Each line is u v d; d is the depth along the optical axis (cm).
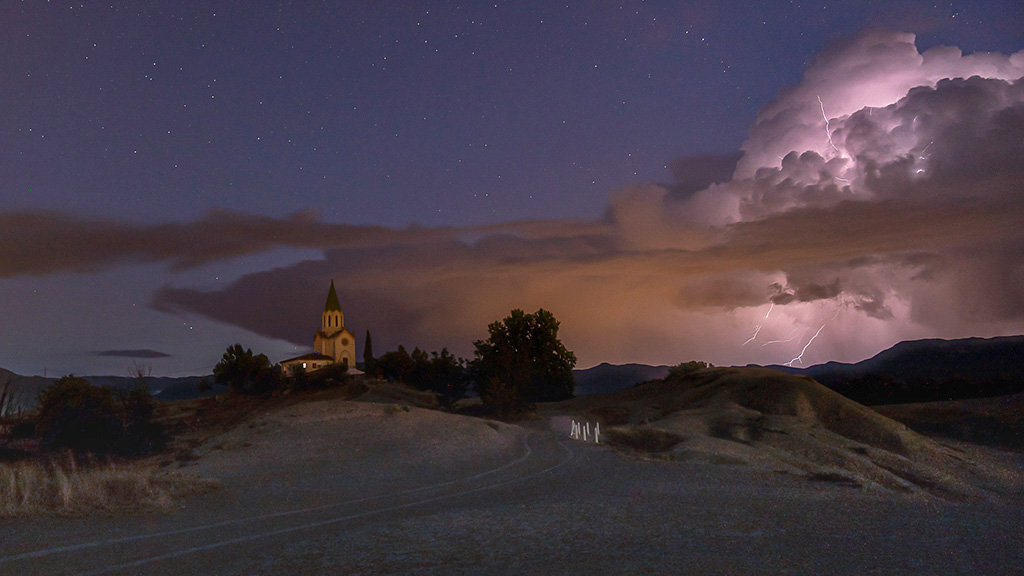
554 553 1028
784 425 3850
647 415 5184
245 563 970
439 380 8306
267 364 8944
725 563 964
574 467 2519
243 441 3030
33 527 1218
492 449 3058
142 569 936
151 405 4147
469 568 937
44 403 3669
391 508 1544
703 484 2091
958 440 4528
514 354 6919
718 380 5662
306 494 1786
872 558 1016
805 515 1473
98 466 2825
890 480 2933
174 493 1647
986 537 1232
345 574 905
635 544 1096
